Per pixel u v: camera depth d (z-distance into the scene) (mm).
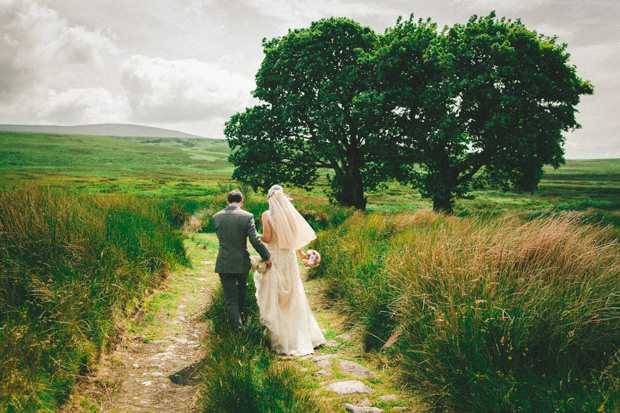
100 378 2918
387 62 17438
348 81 19031
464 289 3182
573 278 3178
